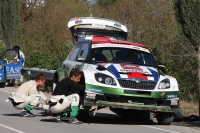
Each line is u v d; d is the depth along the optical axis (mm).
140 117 15703
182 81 20547
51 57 28344
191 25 16188
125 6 30453
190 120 15508
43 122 13688
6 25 36312
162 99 13656
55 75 16344
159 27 22203
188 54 16984
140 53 15211
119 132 12375
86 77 13289
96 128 12938
